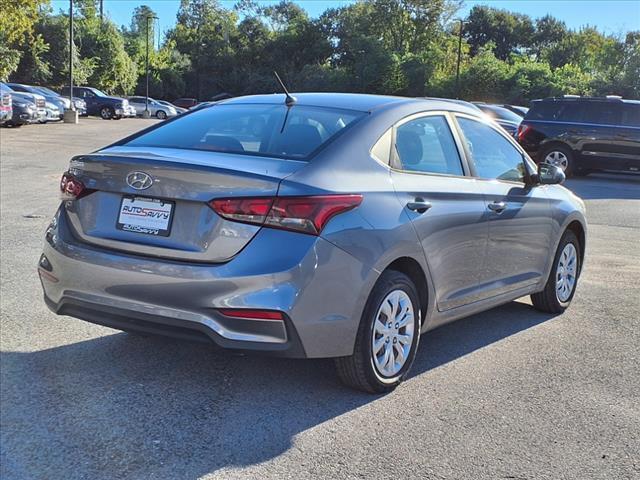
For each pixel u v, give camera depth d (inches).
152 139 169.5
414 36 3321.9
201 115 181.3
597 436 140.7
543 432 141.5
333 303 139.8
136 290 140.9
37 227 330.0
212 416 142.3
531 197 208.5
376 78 2935.5
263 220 134.3
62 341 182.7
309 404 150.3
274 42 3897.6
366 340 149.2
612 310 238.4
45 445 128.0
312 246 135.3
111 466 121.4
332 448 130.9
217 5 4121.6
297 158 148.1
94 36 2559.1
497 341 201.8
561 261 231.0
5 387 152.5
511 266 201.3
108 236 147.9
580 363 183.9
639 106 625.0
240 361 174.2
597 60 2322.8
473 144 192.1
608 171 666.2
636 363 185.0
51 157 654.5
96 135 990.4
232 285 133.0
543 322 223.5
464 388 163.8
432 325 172.9
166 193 140.9
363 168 151.9
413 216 157.6
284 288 133.1
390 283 152.7
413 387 163.2
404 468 124.4
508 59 3998.5
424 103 180.5
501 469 125.7
